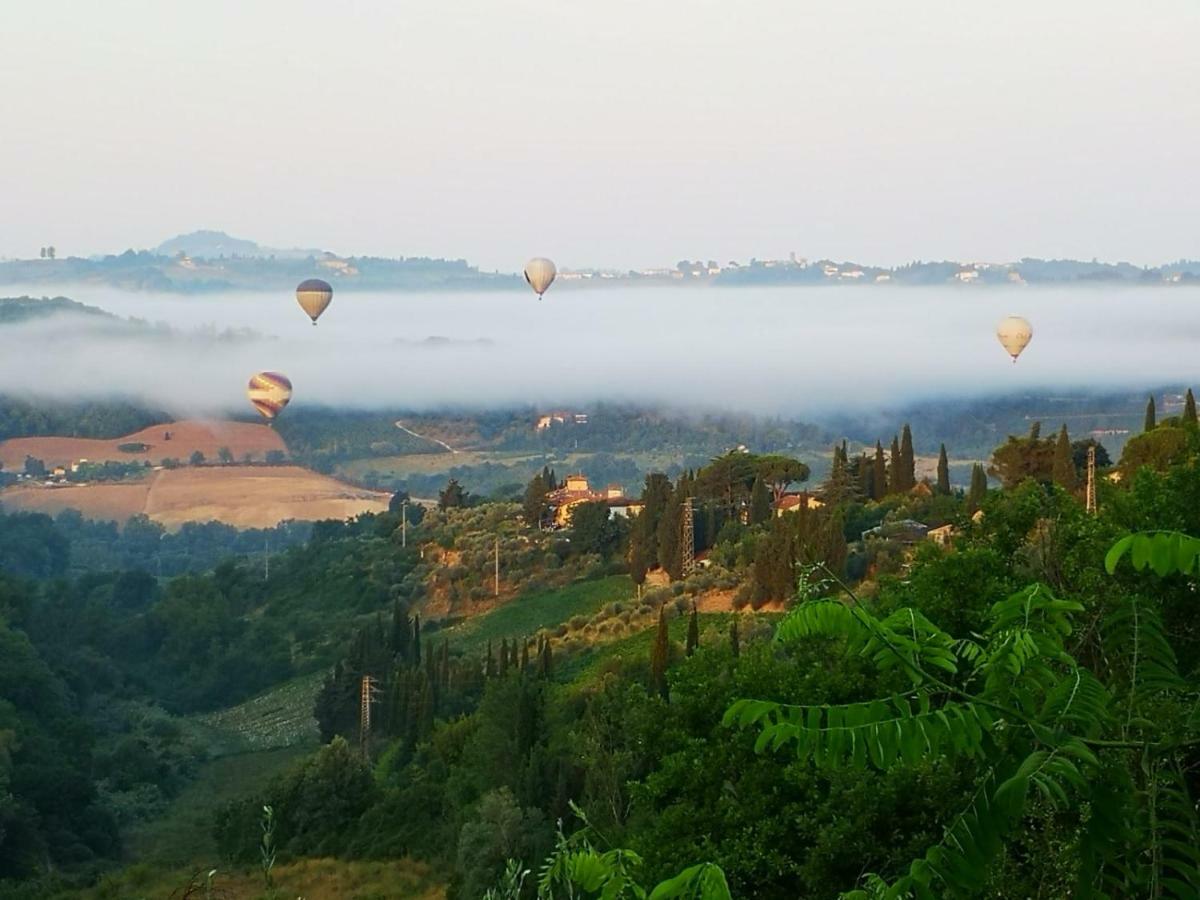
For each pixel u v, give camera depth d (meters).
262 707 97.25
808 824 16.77
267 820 9.73
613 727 37.50
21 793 60.34
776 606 73.06
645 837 19.27
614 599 92.44
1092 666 10.04
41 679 82.31
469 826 38.34
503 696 48.47
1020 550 22.55
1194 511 19.22
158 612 116.50
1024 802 6.23
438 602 107.94
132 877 49.53
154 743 84.56
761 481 95.94
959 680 7.21
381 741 73.56
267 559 138.88
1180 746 6.80
